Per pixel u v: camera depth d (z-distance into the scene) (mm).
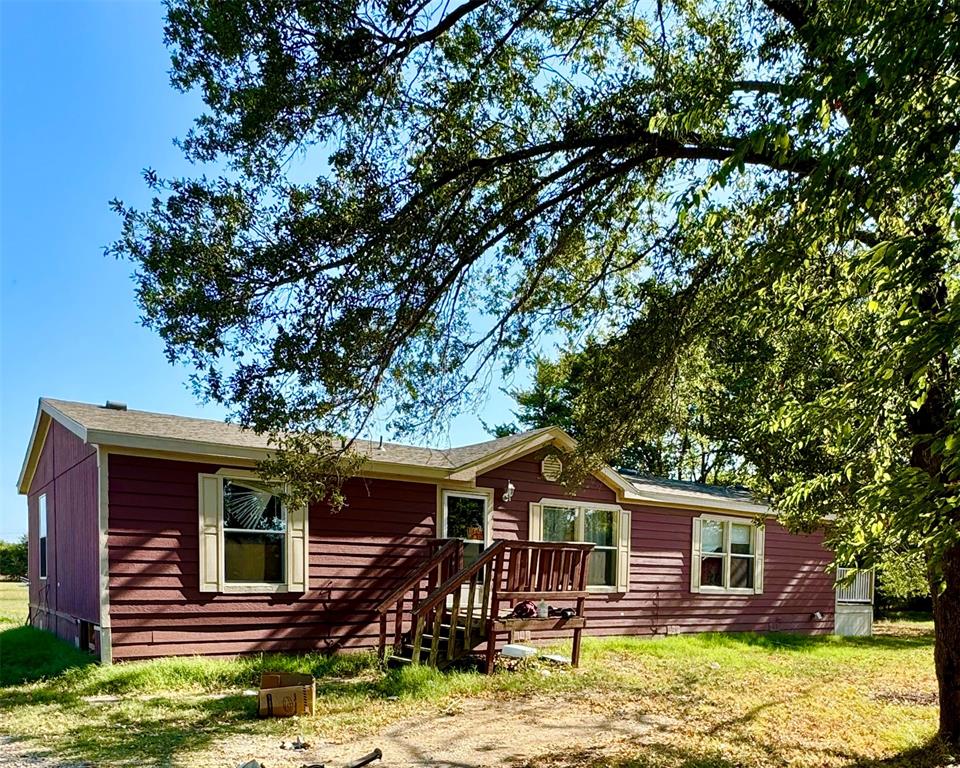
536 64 6176
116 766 4957
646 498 13164
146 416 10016
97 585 8312
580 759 5387
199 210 5379
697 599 13984
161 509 8531
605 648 11102
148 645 8273
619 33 6348
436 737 5922
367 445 10758
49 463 12070
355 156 5633
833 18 3232
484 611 8859
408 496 10727
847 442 4641
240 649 8969
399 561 10523
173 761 5086
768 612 15102
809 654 11984
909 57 2721
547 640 11555
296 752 5402
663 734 6199
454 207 6156
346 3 4848
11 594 21469
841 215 3188
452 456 11891
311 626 9602
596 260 7707
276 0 4750
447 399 7176
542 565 9195
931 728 6605
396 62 5371
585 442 8297
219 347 5566
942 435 3453
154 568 8398
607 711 7008
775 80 5082
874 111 2893
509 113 6266
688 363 8008
